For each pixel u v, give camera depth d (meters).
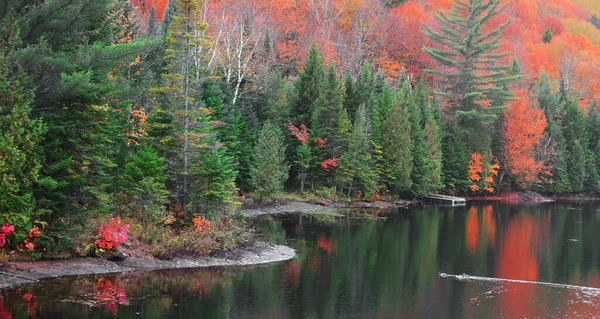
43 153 21.42
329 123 57.28
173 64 29.03
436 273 26.64
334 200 56.56
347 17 105.31
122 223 25.70
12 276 19.91
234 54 52.34
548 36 133.88
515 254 32.28
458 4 80.75
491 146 78.94
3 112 20.02
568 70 117.44
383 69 96.88
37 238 21.34
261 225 39.03
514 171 76.62
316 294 21.73
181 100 28.88
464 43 76.75
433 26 105.25
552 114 87.75
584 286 24.83
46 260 21.92
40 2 22.45
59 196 21.55
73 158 22.25
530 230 42.59
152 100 31.31
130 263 23.64
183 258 25.38
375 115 62.06
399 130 61.69
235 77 55.66
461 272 27.11
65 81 21.03
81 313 17.17
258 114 55.59
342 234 36.84
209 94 44.22
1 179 19.48
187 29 28.77
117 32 37.19
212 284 22.14
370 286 23.56
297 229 38.09
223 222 28.98
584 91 116.75
